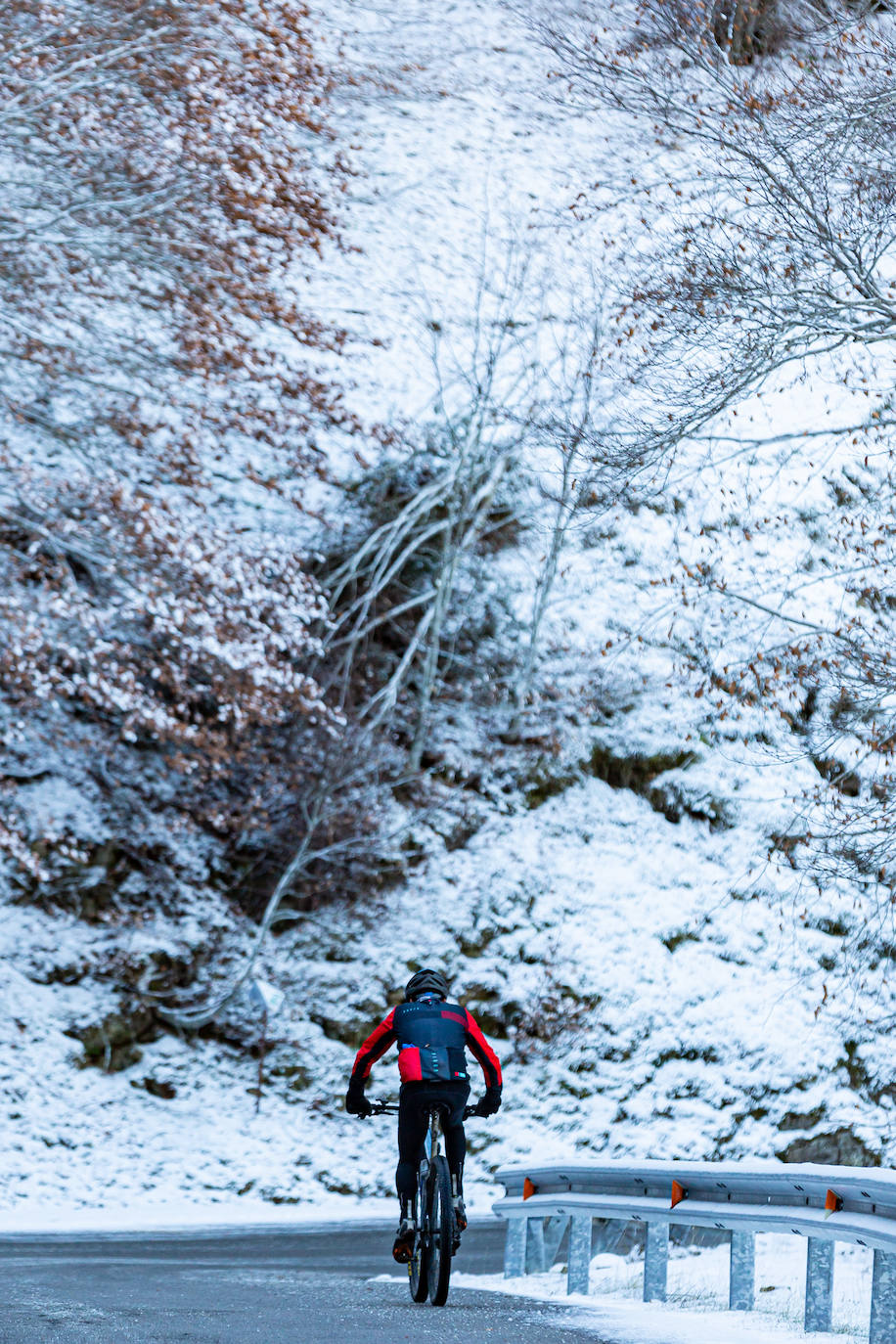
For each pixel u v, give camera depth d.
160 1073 22.31
